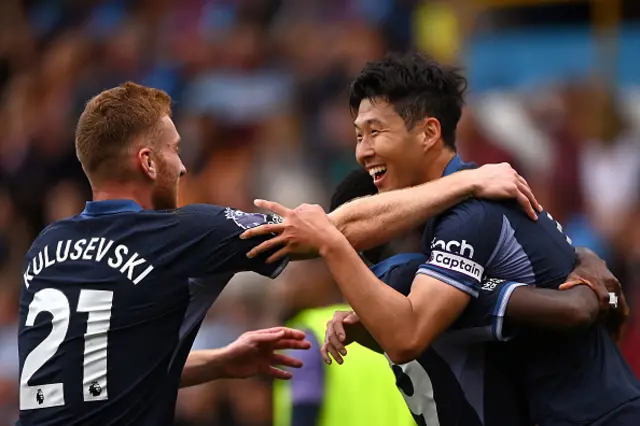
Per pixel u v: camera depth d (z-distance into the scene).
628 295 26.03
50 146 32.78
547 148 29.62
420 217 12.37
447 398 12.85
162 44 36.47
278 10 36.91
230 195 30.00
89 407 11.68
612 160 29.67
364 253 14.50
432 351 12.80
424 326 11.83
